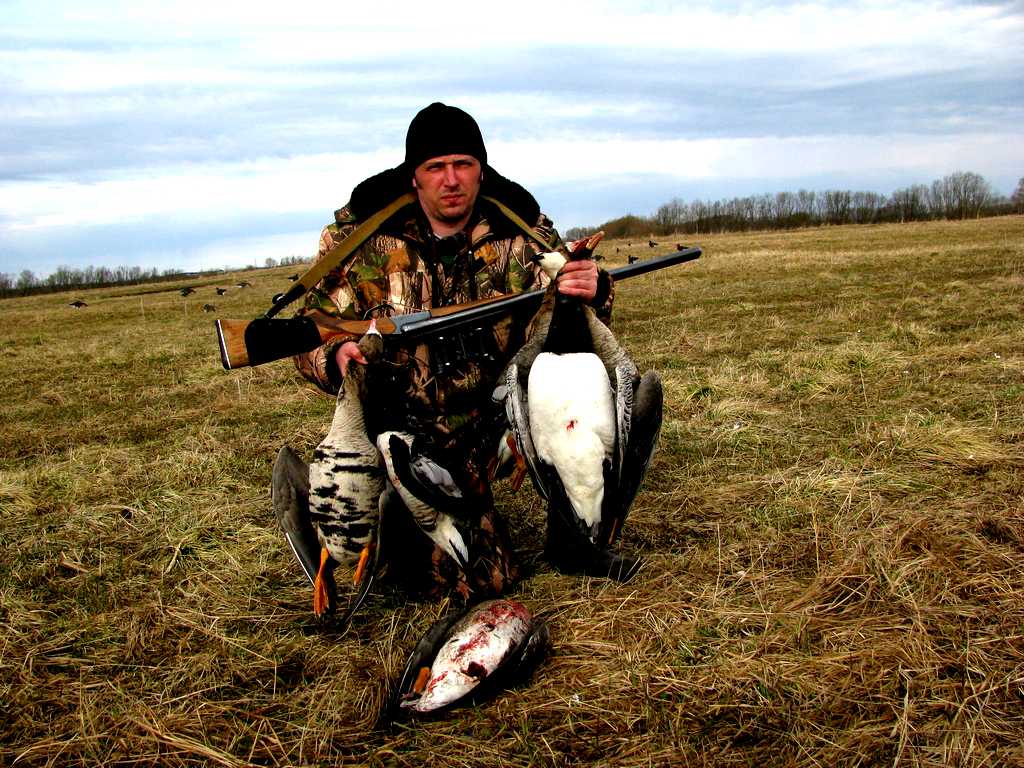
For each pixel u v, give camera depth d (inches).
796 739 108.7
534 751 110.3
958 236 1230.9
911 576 147.0
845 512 176.6
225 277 1589.6
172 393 378.6
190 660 138.4
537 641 125.8
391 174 144.3
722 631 134.3
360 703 123.8
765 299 581.3
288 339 132.8
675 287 705.0
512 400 122.5
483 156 140.3
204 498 214.7
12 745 118.6
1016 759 102.8
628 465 123.5
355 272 146.6
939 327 399.2
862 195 3125.0
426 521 130.6
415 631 143.3
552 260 124.0
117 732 120.3
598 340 126.6
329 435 129.3
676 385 296.7
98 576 172.4
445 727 117.0
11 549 188.2
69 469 246.7
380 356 128.7
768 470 207.8
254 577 168.7
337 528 129.2
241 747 117.2
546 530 167.9
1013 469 195.2
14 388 428.1
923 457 206.4
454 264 147.1
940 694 116.1
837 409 259.6
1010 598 137.8
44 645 144.8
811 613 138.2
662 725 114.0
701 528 176.4
